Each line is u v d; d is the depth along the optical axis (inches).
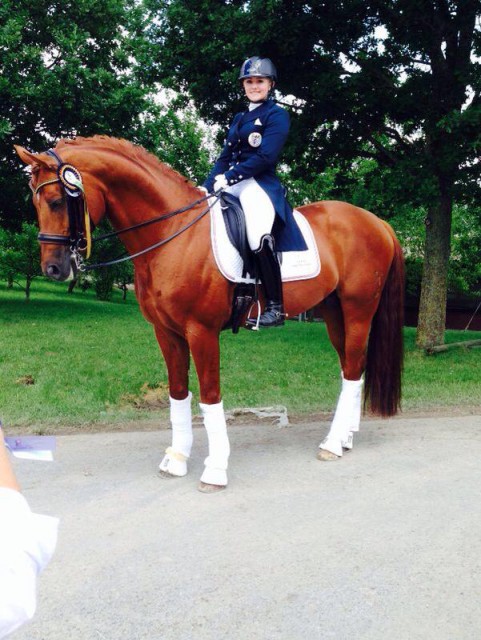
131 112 563.8
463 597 101.0
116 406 243.8
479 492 144.3
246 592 103.5
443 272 386.6
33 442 45.6
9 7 505.4
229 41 341.1
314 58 366.6
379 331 187.8
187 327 151.7
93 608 99.7
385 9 349.4
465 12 332.2
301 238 165.9
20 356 343.6
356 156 413.7
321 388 270.4
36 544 33.6
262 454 177.3
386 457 171.6
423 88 348.8
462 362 336.2
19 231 642.2
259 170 154.7
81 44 534.9
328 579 107.0
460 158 323.0
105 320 539.5
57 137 570.3
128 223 150.4
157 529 128.3
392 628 92.9
